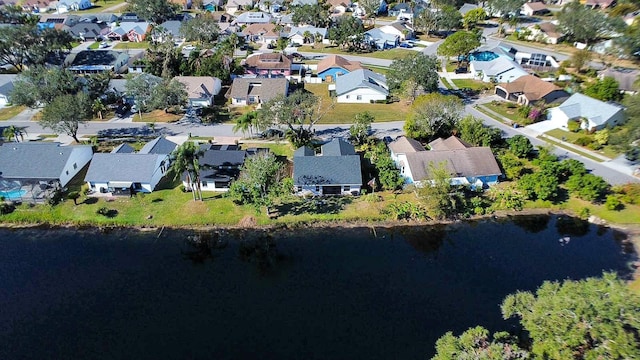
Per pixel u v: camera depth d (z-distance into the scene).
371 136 85.31
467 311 47.59
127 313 47.88
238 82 105.44
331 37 143.50
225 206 65.75
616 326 33.50
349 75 109.81
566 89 101.44
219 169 70.50
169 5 170.12
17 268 54.72
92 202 66.69
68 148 71.88
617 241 58.72
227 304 48.78
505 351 36.34
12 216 63.91
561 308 35.47
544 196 64.62
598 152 76.81
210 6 194.12
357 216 63.84
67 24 161.00
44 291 51.06
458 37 119.25
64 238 60.44
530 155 76.56
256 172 62.34
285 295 49.91
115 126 91.00
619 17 132.50
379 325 45.78
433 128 81.19
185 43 150.38
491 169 68.56
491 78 111.25
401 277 52.59
